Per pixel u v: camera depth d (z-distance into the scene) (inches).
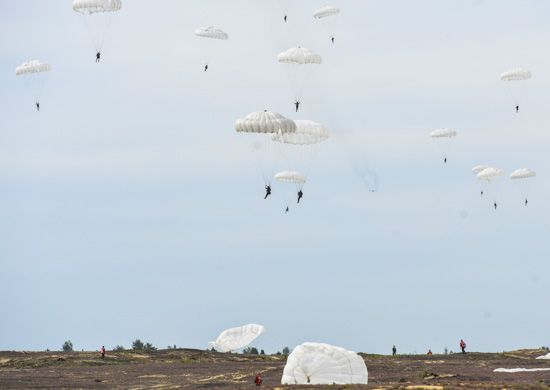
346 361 7682.1
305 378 7628.0
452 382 7588.6
